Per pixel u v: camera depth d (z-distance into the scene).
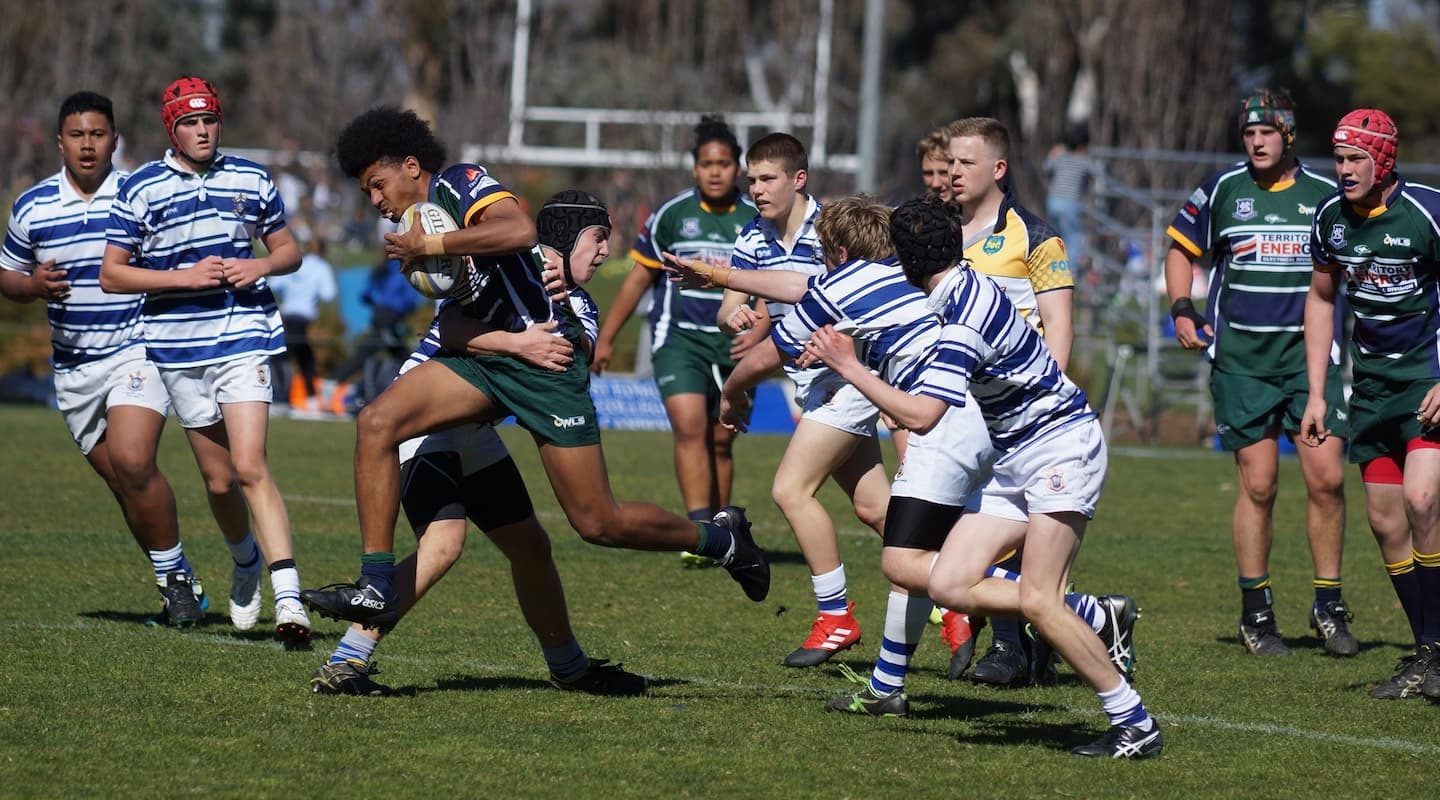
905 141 143.38
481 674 23.42
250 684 22.06
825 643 25.11
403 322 69.56
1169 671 25.56
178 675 22.48
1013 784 18.17
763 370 26.27
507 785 17.55
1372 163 24.09
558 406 20.59
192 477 48.84
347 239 100.19
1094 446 19.19
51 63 127.06
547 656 22.22
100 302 26.73
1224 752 19.94
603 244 21.95
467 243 19.92
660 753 19.05
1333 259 25.17
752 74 143.75
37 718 19.84
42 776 17.47
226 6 183.50
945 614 25.02
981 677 23.73
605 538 21.27
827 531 25.27
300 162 111.19
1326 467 27.95
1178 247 30.19
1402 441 25.25
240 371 25.47
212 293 25.64
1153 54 125.56
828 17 100.94
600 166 128.38
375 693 21.70
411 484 21.48
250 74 154.00
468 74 123.94
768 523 43.16
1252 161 28.86
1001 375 19.05
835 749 19.55
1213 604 32.22
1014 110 166.88
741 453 60.44
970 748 19.83
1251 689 24.20
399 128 21.06
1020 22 156.12
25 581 30.36
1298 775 18.89
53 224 26.83
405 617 28.06
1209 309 29.48
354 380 72.44
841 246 22.16
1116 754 19.44
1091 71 131.88
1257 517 27.89
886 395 18.81
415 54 130.75
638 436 65.44
